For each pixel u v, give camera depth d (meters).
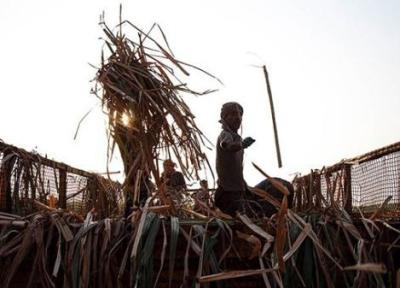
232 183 4.62
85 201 6.07
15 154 4.42
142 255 3.31
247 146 4.52
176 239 3.37
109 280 3.36
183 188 4.97
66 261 3.45
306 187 6.05
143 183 4.32
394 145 4.12
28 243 3.48
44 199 4.77
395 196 4.30
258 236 3.50
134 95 4.24
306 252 3.42
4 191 4.32
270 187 4.91
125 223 3.62
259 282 3.41
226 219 3.81
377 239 3.56
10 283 3.58
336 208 3.80
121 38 4.41
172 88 4.34
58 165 5.24
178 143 4.29
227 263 3.48
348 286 3.33
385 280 3.51
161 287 3.48
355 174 5.15
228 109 4.74
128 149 4.25
